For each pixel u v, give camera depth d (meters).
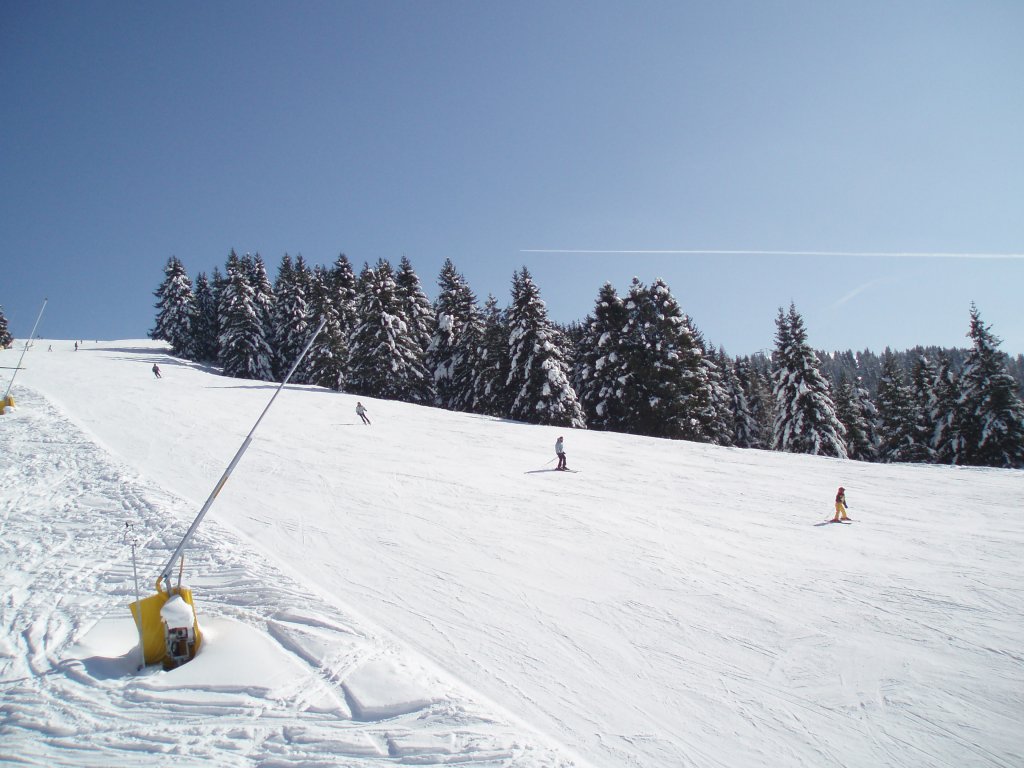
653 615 10.00
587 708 7.42
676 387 42.16
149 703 5.68
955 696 7.76
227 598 8.34
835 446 38.41
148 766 4.71
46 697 5.78
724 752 6.70
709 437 45.09
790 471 21.09
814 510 16.17
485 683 7.82
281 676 6.20
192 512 12.94
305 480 18.34
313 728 5.33
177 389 37.56
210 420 27.92
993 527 14.32
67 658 6.60
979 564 11.96
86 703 5.68
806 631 9.48
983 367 37.59
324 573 11.26
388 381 47.19
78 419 24.83
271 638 7.12
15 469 15.96
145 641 6.54
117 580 9.02
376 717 5.56
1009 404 36.91
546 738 5.61
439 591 10.68
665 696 7.75
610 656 8.69
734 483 19.27
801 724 7.24
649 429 42.28
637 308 43.44
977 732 7.08
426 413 34.78
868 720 7.32
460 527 14.36
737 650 8.93
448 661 8.31
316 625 7.50
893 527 14.55
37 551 10.28
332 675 6.30
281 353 63.22
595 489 18.34
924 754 6.74
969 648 8.86
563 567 12.00
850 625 9.64
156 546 10.55
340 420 30.50
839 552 12.88
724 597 10.69
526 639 9.09
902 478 19.78
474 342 51.94
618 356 43.41
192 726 5.32
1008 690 7.84
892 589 10.92
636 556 12.66
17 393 28.88
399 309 49.56
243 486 17.30
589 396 46.12
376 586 10.77
